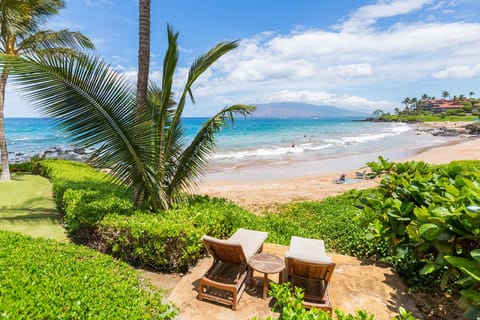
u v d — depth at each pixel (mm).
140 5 4809
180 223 4023
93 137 3979
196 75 4789
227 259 3352
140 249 3875
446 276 2262
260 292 3324
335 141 35000
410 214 2914
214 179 15281
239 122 76625
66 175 8773
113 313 2312
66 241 4969
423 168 3842
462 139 38031
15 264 2941
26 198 7984
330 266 2795
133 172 4430
